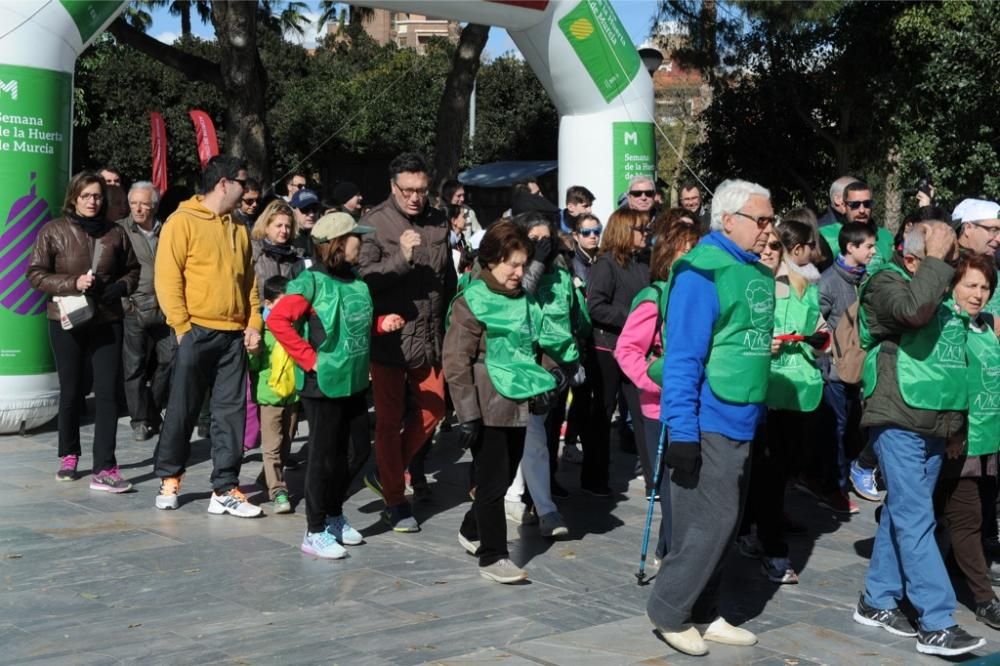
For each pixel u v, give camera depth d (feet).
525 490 23.56
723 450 15.67
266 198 33.71
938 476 17.66
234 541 21.29
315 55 135.33
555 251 20.93
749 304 15.51
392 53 126.31
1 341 29.94
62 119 30.60
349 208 30.07
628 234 24.93
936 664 16.20
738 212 15.67
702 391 15.76
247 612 17.33
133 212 30.12
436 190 53.16
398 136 113.39
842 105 74.28
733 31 66.85
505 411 18.70
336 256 19.98
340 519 21.24
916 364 16.85
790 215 22.56
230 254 23.02
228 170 22.94
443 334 23.09
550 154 114.93
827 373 24.81
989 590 18.28
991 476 19.30
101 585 18.48
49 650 15.51
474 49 52.49
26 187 29.78
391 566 20.01
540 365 20.27
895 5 70.64
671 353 15.58
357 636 16.37
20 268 29.86
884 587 17.54
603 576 19.75
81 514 22.97
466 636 16.49
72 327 24.35
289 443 24.06
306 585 18.75
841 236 25.02
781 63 77.05
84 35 30.89
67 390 25.55
